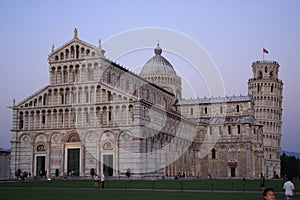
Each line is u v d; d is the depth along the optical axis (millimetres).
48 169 114500
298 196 57188
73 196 52781
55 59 118812
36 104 118500
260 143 165625
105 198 49594
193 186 78500
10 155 123750
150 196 53281
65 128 114688
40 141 116625
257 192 63812
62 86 116750
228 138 159625
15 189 68562
